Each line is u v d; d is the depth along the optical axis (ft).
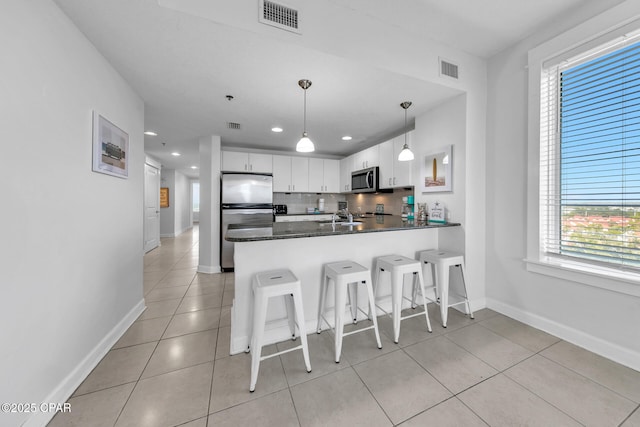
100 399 4.31
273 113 9.20
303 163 15.71
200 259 12.65
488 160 7.87
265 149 15.62
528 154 6.65
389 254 7.79
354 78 6.62
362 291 7.39
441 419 3.91
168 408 4.13
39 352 3.79
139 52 5.47
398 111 9.03
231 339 5.76
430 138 8.85
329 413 4.04
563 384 4.63
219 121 10.12
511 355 5.54
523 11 5.84
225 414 4.02
